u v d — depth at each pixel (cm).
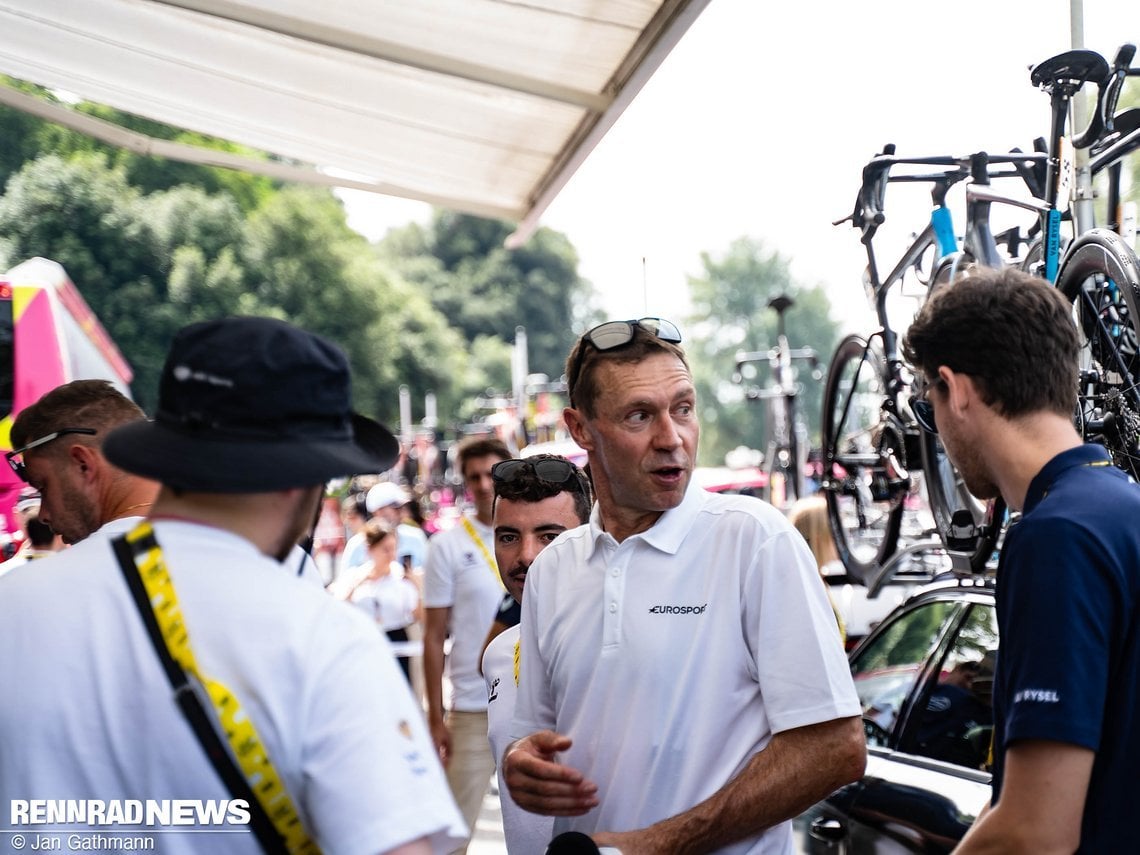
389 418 7269
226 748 155
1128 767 189
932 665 410
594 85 489
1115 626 190
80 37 580
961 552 469
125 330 4909
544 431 3475
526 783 232
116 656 160
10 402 828
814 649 231
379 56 485
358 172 729
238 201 5962
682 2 390
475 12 428
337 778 154
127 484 296
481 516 566
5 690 161
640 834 225
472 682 559
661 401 243
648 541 243
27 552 611
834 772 229
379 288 6850
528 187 673
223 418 167
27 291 842
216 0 471
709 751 235
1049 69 426
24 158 4881
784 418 1315
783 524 243
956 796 359
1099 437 398
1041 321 210
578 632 248
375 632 167
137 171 5334
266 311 5850
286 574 167
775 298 1341
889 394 584
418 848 154
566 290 10819
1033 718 186
